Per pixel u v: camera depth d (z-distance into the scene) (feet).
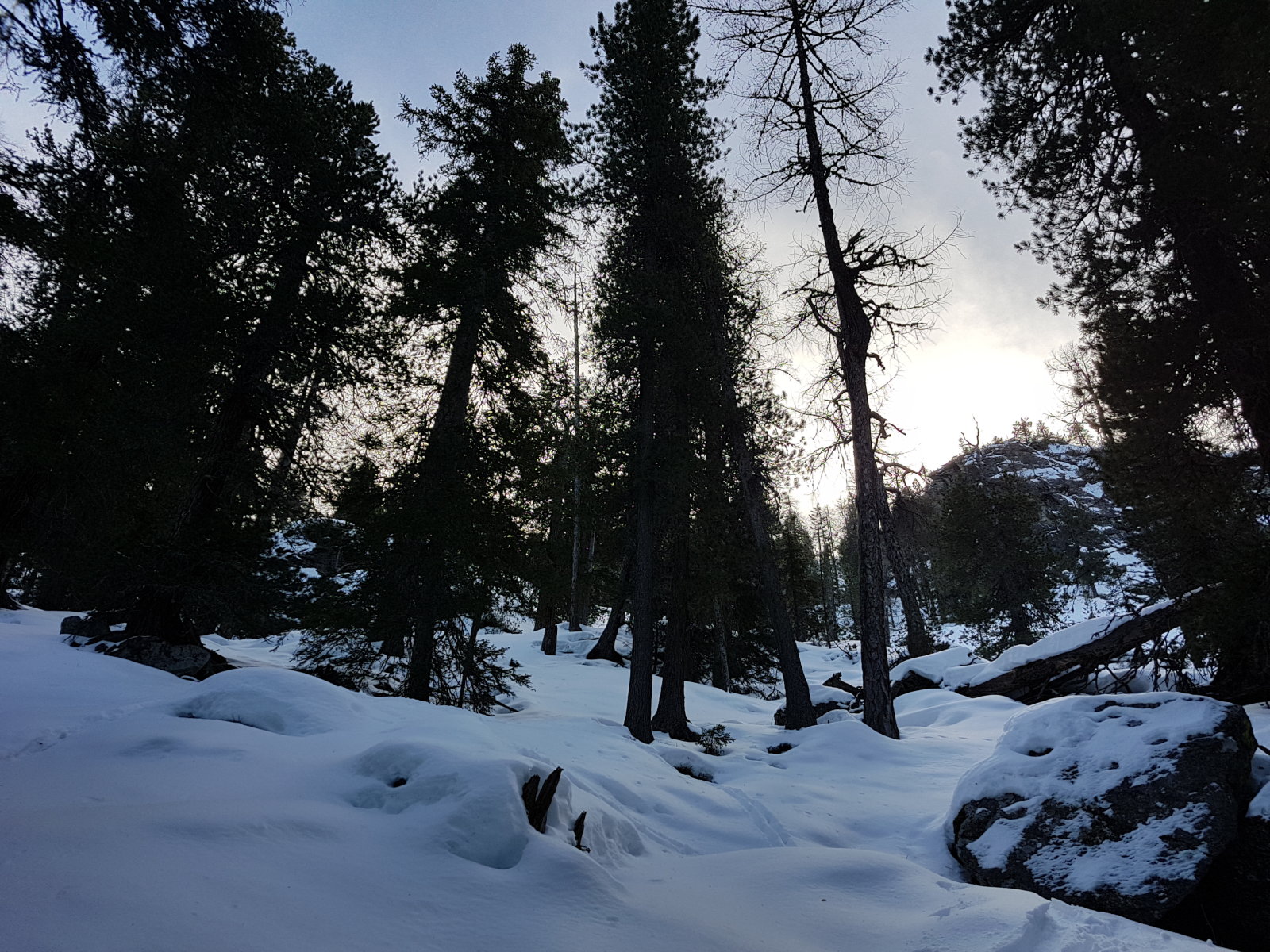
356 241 44.88
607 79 49.11
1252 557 31.45
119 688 29.55
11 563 52.01
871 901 16.61
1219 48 26.40
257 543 39.45
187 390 40.14
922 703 58.18
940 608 123.75
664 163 47.98
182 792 16.08
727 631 90.94
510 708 45.03
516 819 14.74
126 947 8.32
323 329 42.16
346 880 11.89
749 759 36.91
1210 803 18.78
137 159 23.61
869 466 45.52
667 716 45.34
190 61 21.22
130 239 27.63
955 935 14.14
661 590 58.54
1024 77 39.75
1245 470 35.09
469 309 43.24
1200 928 17.35
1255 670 34.32
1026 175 40.09
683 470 42.37
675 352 45.55
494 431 42.52
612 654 84.43
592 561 90.12
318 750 21.40
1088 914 15.97
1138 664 42.37
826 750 36.65
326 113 43.75
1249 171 28.48
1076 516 110.73
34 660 31.81
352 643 39.24
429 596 37.52
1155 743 21.61
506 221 45.83
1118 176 36.65
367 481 40.57
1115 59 32.55
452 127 48.08
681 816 23.79
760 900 16.05
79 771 17.42
